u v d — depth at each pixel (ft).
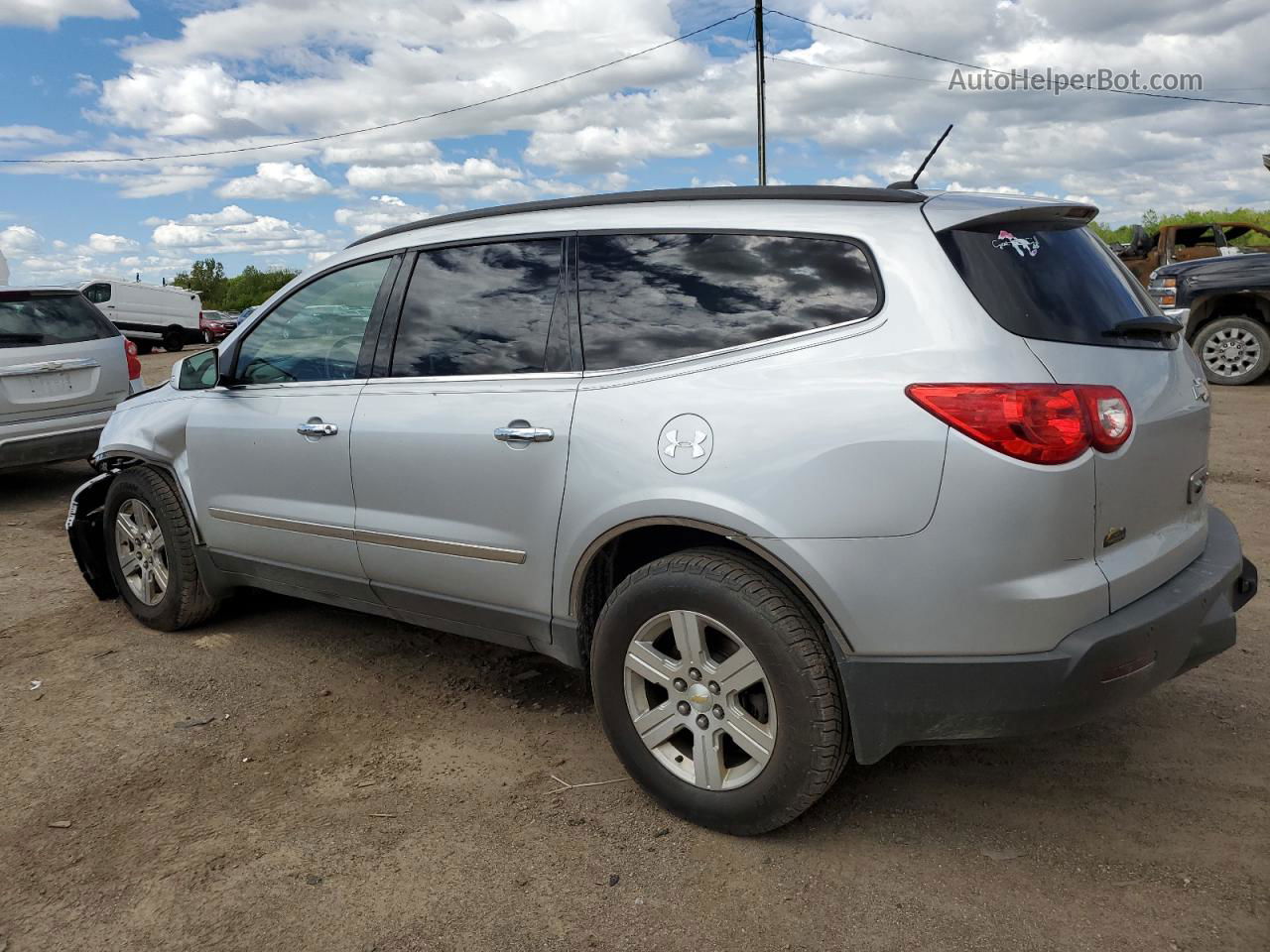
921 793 9.89
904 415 7.90
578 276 10.20
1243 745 10.45
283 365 13.05
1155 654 8.14
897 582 7.98
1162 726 10.96
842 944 7.71
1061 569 7.80
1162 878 8.31
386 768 10.85
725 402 8.73
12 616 16.49
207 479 14.01
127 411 15.75
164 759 11.24
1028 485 7.63
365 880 8.80
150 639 15.17
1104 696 7.93
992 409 7.64
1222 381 35.42
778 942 7.77
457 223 11.60
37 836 9.71
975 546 7.73
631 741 9.62
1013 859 8.71
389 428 11.35
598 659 9.66
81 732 12.00
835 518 8.11
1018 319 8.05
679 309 9.43
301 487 12.57
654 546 10.12
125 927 8.28
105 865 9.18
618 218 10.16
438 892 8.59
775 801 8.71
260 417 13.03
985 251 8.39
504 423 10.23
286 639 14.97
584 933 7.98
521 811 9.84
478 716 12.09
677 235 9.70
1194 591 8.58
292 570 13.16
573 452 9.65
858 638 8.20
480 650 14.33
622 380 9.53
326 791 10.38
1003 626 7.80
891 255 8.41
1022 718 7.95
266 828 9.70
